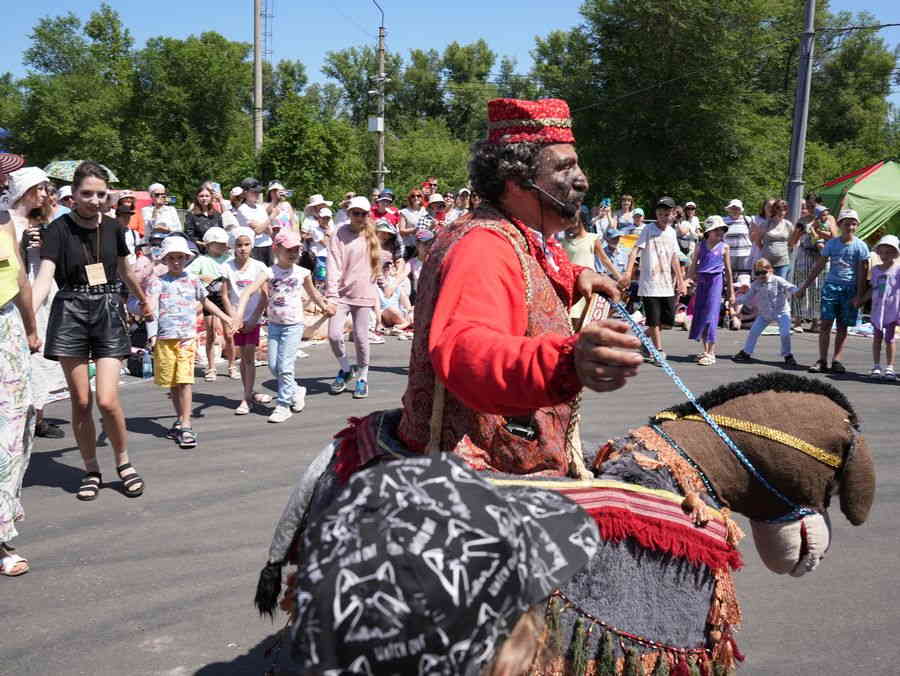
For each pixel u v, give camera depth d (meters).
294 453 6.91
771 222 14.30
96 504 5.75
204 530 5.30
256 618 4.20
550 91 39.12
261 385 9.38
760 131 38.09
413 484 1.40
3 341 4.63
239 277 8.50
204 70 48.25
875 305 10.34
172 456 6.80
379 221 12.84
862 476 2.80
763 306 11.20
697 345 12.59
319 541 1.37
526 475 2.34
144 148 47.31
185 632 4.07
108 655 3.86
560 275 2.43
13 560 4.70
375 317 12.33
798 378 2.88
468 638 1.30
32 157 52.97
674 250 11.62
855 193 18.33
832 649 3.95
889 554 5.06
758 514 2.85
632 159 36.62
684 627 2.52
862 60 65.56
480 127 77.38
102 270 5.77
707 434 2.78
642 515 2.46
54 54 64.12
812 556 2.86
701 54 35.62
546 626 2.25
